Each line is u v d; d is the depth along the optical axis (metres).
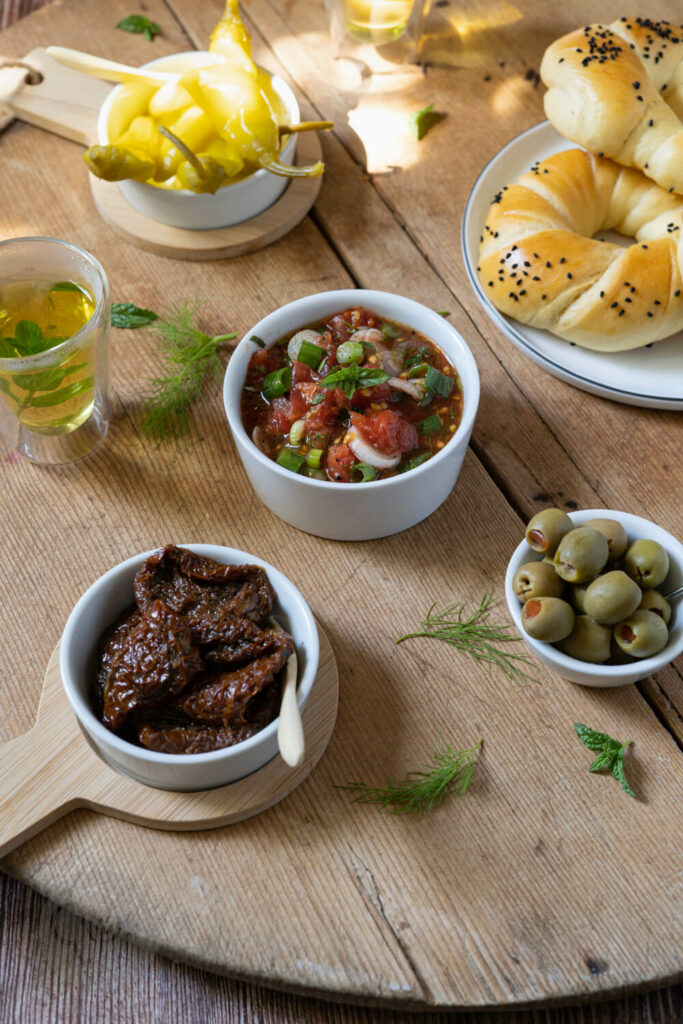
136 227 0.81
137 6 0.94
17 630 0.68
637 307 0.73
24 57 0.89
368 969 0.59
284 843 0.62
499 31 0.93
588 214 0.78
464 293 0.79
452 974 0.59
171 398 0.75
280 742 0.58
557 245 0.74
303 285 0.80
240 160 0.77
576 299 0.74
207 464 0.73
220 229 0.81
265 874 0.61
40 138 0.87
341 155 0.86
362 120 0.87
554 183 0.77
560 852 0.61
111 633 0.64
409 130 0.87
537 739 0.64
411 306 0.71
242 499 0.72
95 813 0.62
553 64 0.79
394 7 0.87
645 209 0.78
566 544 0.62
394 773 0.63
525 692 0.65
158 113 0.78
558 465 0.73
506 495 0.72
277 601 0.64
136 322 0.78
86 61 0.79
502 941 0.59
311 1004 0.64
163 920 0.60
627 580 0.61
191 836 0.62
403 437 0.67
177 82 0.77
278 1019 0.64
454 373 0.70
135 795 0.62
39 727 0.63
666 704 0.65
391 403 0.69
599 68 0.77
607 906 0.60
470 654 0.67
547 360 0.75
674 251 0.74
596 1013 0.64
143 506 0.72
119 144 0.78
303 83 0.89
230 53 0.78
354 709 0.65
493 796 0.63
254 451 0.66
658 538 0.64
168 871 0.61
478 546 0.70
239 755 0.59
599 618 0.62
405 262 0.81
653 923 0.60
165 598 0.62
